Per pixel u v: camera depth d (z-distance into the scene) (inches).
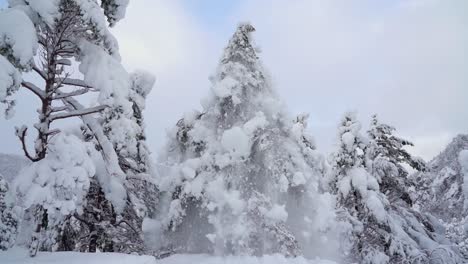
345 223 733.3
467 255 874.1
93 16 451.8
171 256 615.5
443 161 2111.2
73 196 407.5
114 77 474.6
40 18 427.8
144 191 669.9
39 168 401.4
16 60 383.2
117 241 633.0
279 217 578.6
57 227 520.7
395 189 919.7
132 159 708.7
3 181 419.5
